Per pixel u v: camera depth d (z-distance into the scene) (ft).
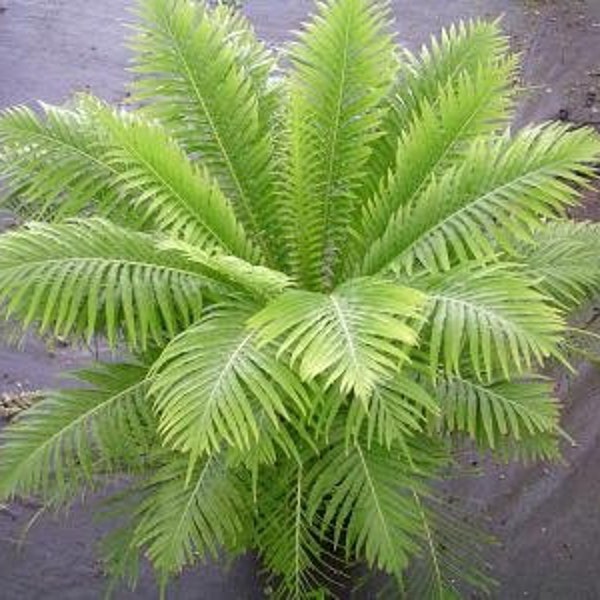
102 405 6.57
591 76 14.15
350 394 6.47
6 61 14.38
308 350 5.34
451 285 5.90
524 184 6.02
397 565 6.16
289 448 5.96
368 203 6.89
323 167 7.03
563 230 7.14
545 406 6.49
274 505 6.55
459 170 6.16
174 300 6.27
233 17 7.86
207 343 5.74
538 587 8.34
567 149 6.03
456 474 8.83
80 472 6.71
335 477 6.35
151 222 6.81
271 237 7.22
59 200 6.95
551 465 9.18
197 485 6.37
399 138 6.89
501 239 6.03
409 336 5.26
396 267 6.14
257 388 5.49
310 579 7.50
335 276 7.19
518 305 5.69
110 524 8.67
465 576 7.21
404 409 6.07
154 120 7.05
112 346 5.99
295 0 15.81
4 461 6.40
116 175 6.76
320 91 6.91
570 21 15.26
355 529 6.26
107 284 5.95
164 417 5.47
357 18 6.70
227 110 6.98
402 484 6.33
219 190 6.58
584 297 7.05
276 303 5.61
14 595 8.29
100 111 6.24
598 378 9.84
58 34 14.90
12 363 10.11
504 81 6.55
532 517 8.84
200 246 6.39
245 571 8.26
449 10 15.75
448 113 6.49
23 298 6.01
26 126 6.78
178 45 6.90
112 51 14.58
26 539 8.61
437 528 7.07
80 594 8.28
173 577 8.29
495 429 6.79
